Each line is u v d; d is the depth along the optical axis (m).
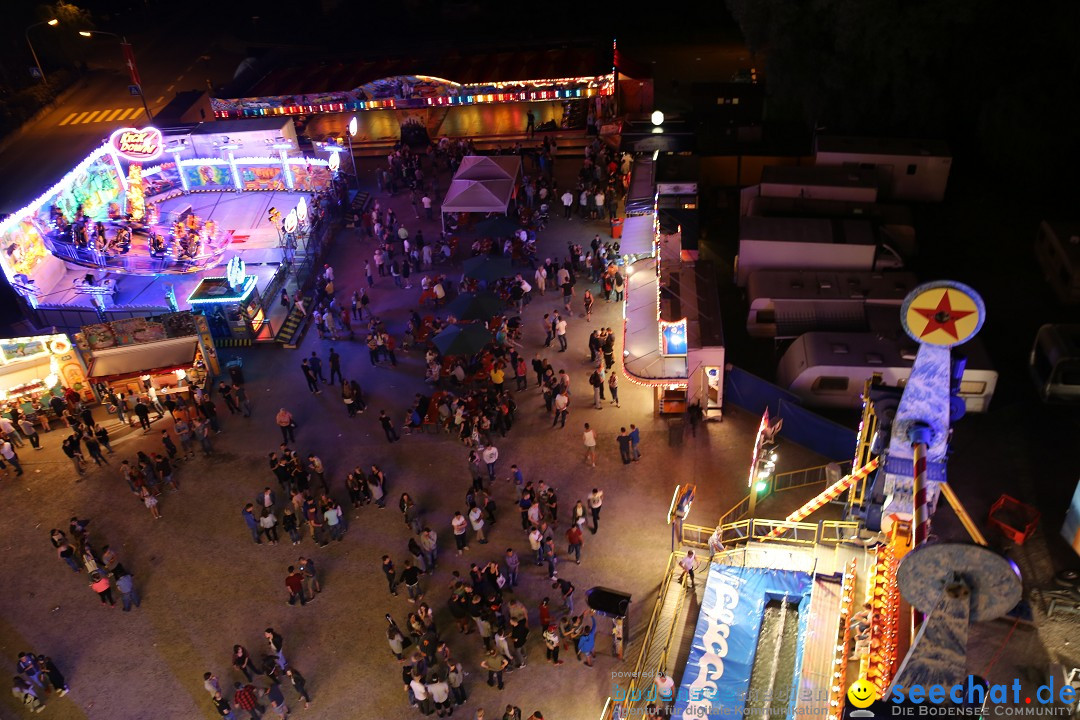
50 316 41.56
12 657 27.38
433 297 40.53
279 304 41.31
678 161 43.75
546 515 29.23
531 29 68.81
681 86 57.69
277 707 25.08
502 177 44.84
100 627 28.11
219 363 38.38
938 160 42.97
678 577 27.36
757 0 46.53
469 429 32.72
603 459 32.25
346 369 37.75
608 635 26.41
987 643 24.19
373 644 26.89
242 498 32.16
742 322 38.44
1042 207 43.44
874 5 42.88
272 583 29.05
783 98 48.06
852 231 38.19
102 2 78.69
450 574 28.70
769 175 42.62
